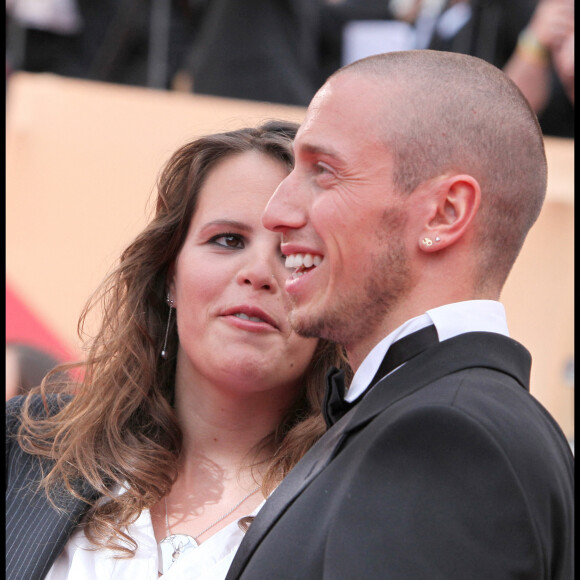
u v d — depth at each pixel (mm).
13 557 7125
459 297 5242
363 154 5215
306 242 5574
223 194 7332
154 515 7344
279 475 7215
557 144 12547
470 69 5320
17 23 17594
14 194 11789
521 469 4535
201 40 15977
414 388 5035
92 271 11734
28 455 7918
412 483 4543
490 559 4355
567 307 11562
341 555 4516
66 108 12094
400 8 16297
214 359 7152
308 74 16000
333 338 5555
